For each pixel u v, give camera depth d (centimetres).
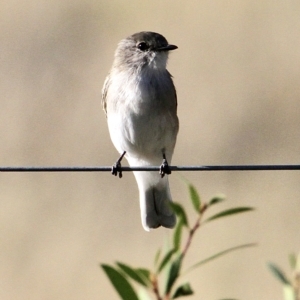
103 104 1097
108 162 1639
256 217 1504
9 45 1844
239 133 1684
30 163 1661
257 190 1541
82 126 1695
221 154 1662
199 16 1833
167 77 1042
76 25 1858
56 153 1670
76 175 1595
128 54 1050
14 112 1730
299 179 1535
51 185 1593
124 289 611
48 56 1819
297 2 1811
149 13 1856
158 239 1491
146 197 1082
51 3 1886
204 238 1447
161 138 1042
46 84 1772
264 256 1446
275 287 1381
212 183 1558
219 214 653
